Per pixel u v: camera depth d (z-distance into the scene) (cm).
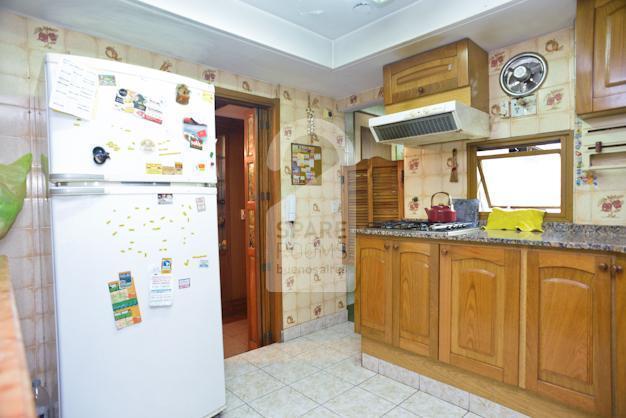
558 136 222
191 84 185
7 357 47
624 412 149
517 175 244
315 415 198
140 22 197
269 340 307
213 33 212
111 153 157
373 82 307
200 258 187
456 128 218
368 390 224
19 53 186
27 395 38
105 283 156
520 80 234
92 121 153
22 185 178
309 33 256
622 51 175
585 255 159
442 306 208
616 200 201
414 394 219
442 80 237
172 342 175
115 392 158
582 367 160
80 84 150
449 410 201
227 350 308
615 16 176
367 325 249
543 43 225
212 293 192
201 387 186
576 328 161
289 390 226
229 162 410
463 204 260
